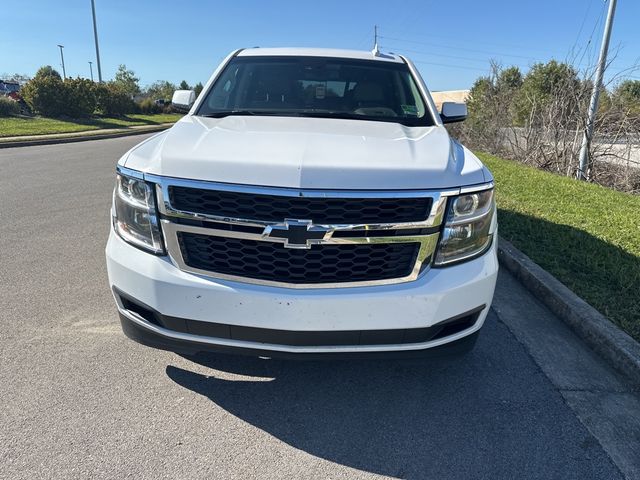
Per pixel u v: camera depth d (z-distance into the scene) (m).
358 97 3.44
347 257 2.09
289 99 3.41
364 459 2.15
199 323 2.16
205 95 3.38
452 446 2.24
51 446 2.12
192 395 2.52
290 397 2.55
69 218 5.82
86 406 2.40
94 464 2.04
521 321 3.48
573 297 3.54
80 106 27.81
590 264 4.19
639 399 2.63
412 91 3.58
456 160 2.38
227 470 2.05
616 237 5.02
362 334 2.14
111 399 2.46
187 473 2.02
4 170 9.60
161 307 2.17
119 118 32.91
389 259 2.12
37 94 26.06
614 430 2.38
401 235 2.09
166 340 2.25
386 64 3.81
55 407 2.38
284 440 2.24
